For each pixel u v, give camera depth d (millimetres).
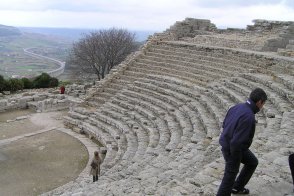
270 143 11180
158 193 8703
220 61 28141
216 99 21281
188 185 8742
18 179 18891
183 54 31688
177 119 21141
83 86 39906
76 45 64000
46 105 33719
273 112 15531
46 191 17531
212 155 12430
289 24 33844
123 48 59906
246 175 7652
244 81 21984
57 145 24484
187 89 25391
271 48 29375
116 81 32250
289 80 18812
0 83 37906
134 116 25219
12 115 32031
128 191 10109
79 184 16500
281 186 8094
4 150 23188
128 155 19109
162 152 16109
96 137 25609
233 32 38094
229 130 6898
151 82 29172
